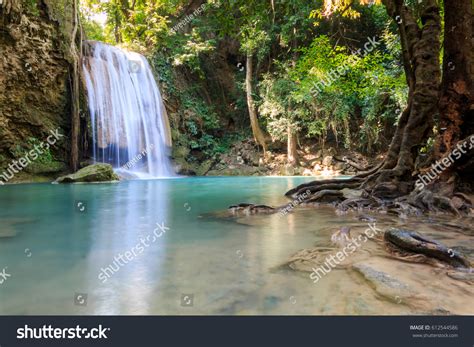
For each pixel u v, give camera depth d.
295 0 17.95
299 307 1.86
